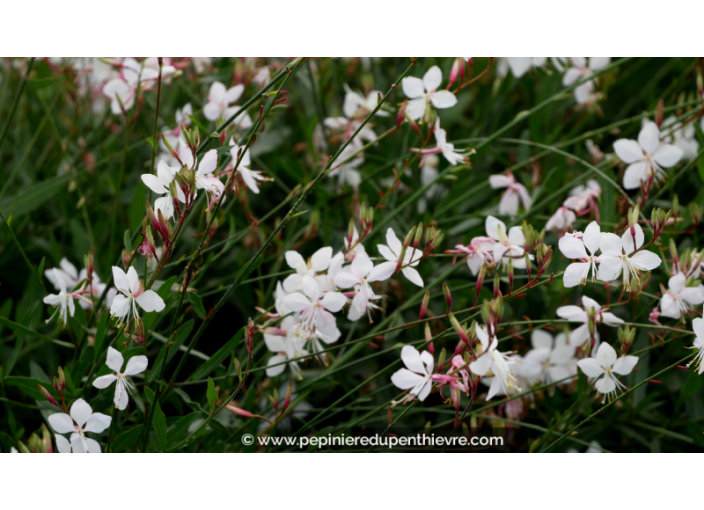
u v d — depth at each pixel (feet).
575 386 2.88
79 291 2.70
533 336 2.85
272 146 3.16
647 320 2.93
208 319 2.61
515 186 3.01
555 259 2.92
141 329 2.50
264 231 3.13
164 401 2.70
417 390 2.47
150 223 2.54
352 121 3.10
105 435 2.77
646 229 2.88
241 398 2.92
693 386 2.81
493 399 2.92
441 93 2.73
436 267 3.07
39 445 2.58
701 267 2.64
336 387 3.02
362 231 2.68
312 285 2.56
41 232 3.28
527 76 3.30
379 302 3.04
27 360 2.97
